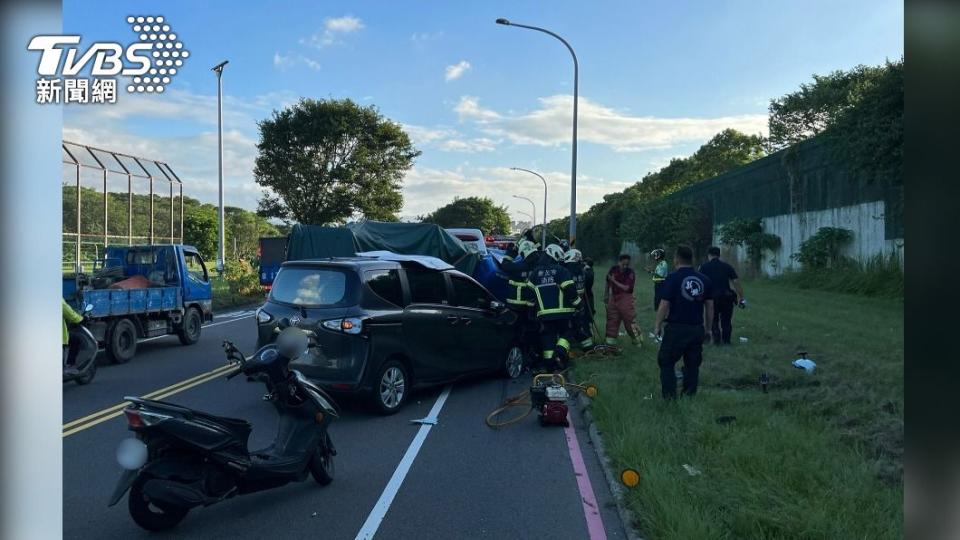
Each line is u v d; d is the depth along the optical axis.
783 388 8.76
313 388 5.76
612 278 12.29
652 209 43.09
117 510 5.25
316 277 8.32
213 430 4.79
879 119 17.28
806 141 26.58
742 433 6.54
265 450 5.50
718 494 5.14
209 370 11.10
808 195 26.73
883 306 17.97
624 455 6.15
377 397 8.00
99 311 11.15
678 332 7.96
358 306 7.98
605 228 58.66
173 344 14.26
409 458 6.60
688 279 7.95
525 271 10.95
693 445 6.35
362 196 42.09
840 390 8.28
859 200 23.14
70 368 9.51
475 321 9.70
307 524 5.05
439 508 5.36
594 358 11.36
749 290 23.70
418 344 8.65
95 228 20.38
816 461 5.73
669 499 4.99
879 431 6.57
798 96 30.67
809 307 17.86
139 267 13.91
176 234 23.92
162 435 4.60
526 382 10.33
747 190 32.72
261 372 5.48
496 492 5.71
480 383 10.22
